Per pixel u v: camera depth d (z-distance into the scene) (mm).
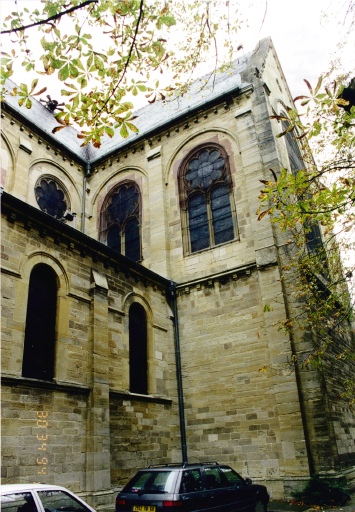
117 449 13578
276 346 15703
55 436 11578
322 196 9164
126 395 14602
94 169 25797
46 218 13422
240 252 18578
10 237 12281
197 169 21859
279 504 13086
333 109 8383
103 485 12219
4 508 5891
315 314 12258
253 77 21469
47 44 6586
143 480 9438
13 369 11172
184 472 9328
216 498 9391
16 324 11664
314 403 14539
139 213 22734
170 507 8539
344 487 13547
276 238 17516
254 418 15578
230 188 20266
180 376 17641
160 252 20656
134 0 6758
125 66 7074
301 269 12617
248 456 15234
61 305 13312
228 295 17859
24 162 21125
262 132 19891
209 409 16641
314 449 14102
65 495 6715
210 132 22000
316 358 12594
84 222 24266
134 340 16391
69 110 7129
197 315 18328
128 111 7324
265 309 11945
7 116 20797
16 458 10398
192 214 21188
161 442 15703
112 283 15773
